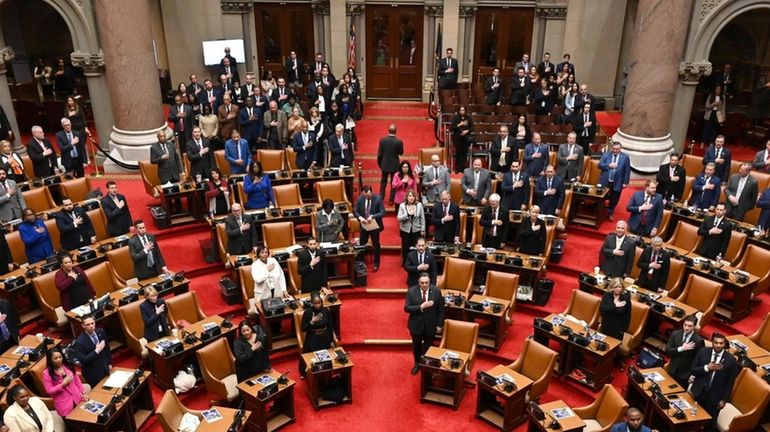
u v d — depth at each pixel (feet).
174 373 31.45
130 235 39.01
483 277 38.42
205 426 26.76
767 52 61.87
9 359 29.68
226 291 36.96
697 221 40.29
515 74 57.11
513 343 35.24
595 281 35.63
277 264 35.06
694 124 59.62
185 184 42.47
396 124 62.64
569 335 31.81
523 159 46.44
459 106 54.65
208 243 40.65
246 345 29.40
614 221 44.68
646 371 30.27
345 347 35.60
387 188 48.62
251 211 41.27
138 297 33.68
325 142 50.78
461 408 31.60
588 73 66.95
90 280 34.27
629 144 50.03
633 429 24.62
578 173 44.60
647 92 48.60
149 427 29.76
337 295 36.27
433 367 30.66
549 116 51.96
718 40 63.62
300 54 71.36
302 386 32.99
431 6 66.80
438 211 39.01
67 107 48.55
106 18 46.65
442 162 47.75
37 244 36.29
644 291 35.09
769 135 57.67
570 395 32.22
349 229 42.37
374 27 68.74
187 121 50.44
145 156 49.96
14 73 67.15
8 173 41.04
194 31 65.51
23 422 25.12
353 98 58.23
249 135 51.19
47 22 66.08
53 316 33.37
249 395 28.73
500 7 67.51
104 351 29.43
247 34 69.72
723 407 28.12
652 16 47.03
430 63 69.21
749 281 34.86
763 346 32.17
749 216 41.73
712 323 35.94
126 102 48.83
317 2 68.33
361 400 32.12
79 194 42.42
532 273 36.91
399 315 37.86
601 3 64.18
